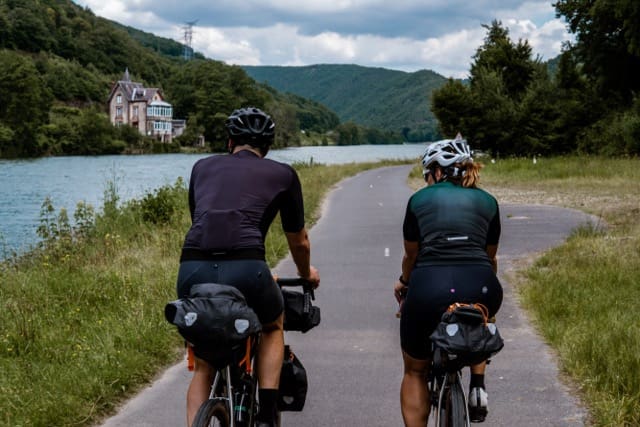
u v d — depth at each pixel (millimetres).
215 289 3211
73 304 8008
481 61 54406
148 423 5012
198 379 3592
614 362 5555
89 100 185375
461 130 50000
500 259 11211
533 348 6570
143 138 142000
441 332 3189
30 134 111312
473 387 3670
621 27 46344
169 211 16062
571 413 5035
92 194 37781
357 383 5824
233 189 3590
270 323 3648
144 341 6539
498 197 22641
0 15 196875
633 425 4668
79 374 5617
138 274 9391
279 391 3924
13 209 29469
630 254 10117
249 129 3850
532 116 48844
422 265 3576
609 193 22125
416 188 28391
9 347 6520
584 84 51219
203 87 185000
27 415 4875
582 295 7977
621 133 41969
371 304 8570
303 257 3852
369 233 14773
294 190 3717
